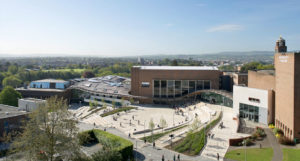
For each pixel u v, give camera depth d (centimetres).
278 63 7094
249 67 19675
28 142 4219
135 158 5528
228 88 13912
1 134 6681
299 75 6000
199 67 14225
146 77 13412
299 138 6050
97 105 14712
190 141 6462
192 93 12512
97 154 4453
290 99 6241
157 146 6341
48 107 4469
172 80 13175
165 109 11631
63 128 4500
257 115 7994
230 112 9531
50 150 4272
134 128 8288
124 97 13825
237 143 6175
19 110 8325
